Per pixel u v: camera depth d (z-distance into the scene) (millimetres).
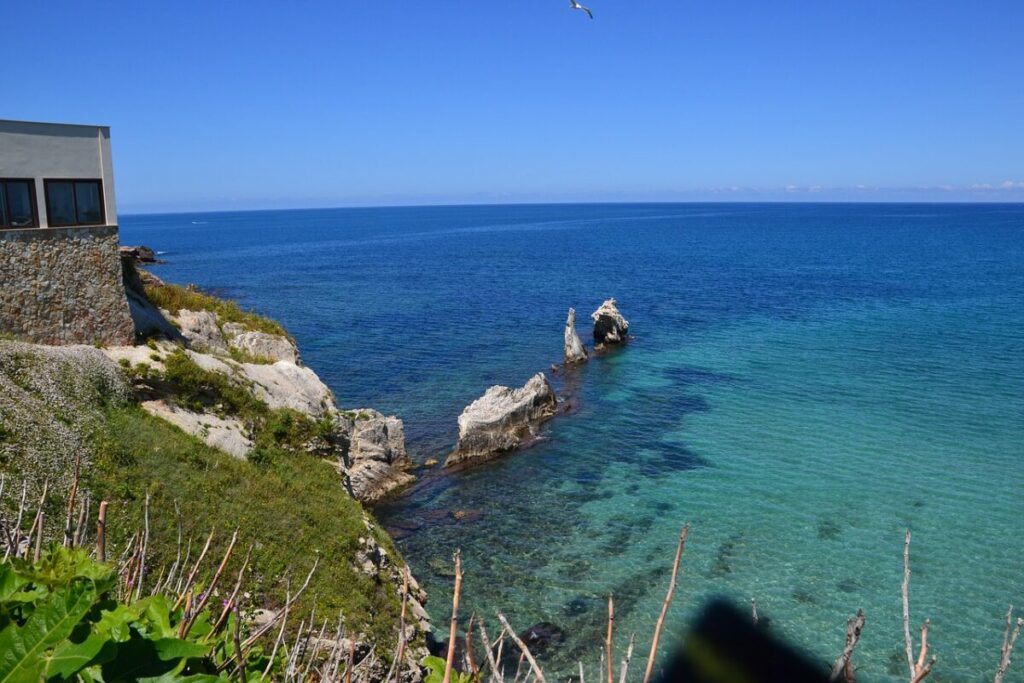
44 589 5445
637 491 39844
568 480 41812
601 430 49844
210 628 6586
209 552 20812
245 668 6613
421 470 43656
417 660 22344
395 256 183500
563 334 81688
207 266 155375
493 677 5648
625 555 32844
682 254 182125
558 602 29281
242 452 28266
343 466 33281
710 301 102625
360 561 25391
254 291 113062
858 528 34406
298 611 20234
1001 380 57719
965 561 31219
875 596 28781
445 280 129500
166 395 28469
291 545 23547
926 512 35781
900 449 44031
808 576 30359
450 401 56375
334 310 95375
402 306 99312
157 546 19953
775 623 27172
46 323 28750
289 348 42375
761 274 134000
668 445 46500
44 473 19688
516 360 69562
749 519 35750
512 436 46781
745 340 76062
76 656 4625
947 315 86062
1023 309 88812
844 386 57625
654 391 58625
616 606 28734
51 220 29312
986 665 24797
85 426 22859
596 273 139875
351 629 20562
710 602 28734
